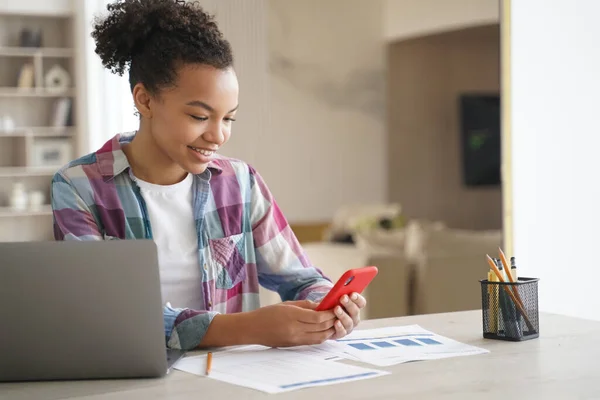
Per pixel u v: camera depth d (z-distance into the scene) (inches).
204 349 54.4
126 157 60.4
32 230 263.6
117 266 46.2
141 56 56.3
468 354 51.5
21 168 258.7
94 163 60.2
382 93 256.1
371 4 252.8
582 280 121.0
